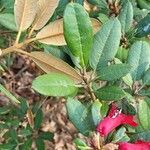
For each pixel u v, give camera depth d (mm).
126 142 321
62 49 370
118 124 325
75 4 304
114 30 332
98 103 325
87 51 315
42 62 334
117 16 407
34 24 333
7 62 608
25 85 882
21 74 890
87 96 385
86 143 325
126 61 360
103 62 332
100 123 316
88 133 327
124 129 326
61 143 906
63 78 314
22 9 323
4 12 455
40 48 411
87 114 328
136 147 314
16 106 568
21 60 889
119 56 391
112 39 333
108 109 333
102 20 415
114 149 323
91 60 331
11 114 570
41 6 329
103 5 450
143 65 359
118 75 328
